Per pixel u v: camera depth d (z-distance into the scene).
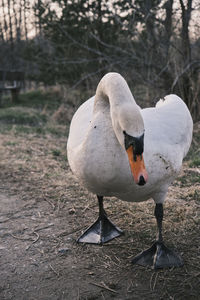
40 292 2.41
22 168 4.76
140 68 6.57
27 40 9.97
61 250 2.90
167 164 2.43
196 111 6.11
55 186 4.17
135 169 1.84
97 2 7.06
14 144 5.84
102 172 2.24
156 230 3.12
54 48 8.59
